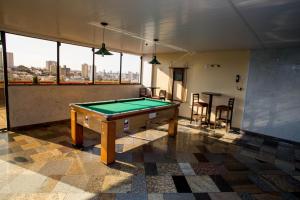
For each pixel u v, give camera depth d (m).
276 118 5.13
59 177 2.73
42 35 4.86
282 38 3.97
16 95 4.59
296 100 4.80
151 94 7.72
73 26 3.90
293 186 2.84
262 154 4.03
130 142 4.32
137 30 3.97
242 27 3.36
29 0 2.54
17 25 3.98
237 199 2.47
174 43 5.22
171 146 4.19
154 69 7.80
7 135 4.27
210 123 6.40
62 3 2.61
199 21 3.16
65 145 3.86
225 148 4.25
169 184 2.72
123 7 2.67
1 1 2.61
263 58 5.27
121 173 2.95
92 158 3.37
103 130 3.14
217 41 4.61
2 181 2.57
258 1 2.24
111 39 5.12
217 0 2.28
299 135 4.79
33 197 2.28
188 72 6.84
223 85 6.07
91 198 2.33
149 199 2.38
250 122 5.58
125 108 3.80
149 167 3.19
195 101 6.73
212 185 2.76
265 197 2.55
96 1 2.49
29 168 2.93
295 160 3.79
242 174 3.12
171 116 4.71
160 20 3.21
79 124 3.73
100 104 4.24
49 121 5.29
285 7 2.39
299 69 4.72
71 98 5.75
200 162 3.48
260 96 5.37
